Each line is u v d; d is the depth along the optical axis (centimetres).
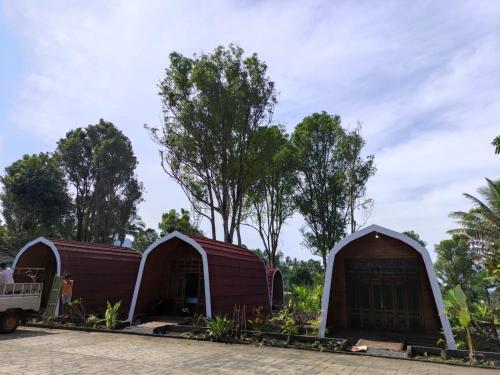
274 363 862
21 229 4356
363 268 1360
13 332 1210
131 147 4762
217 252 1515
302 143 3594
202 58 2486
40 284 1305
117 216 4628
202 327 1266
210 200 2630
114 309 1371
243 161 2502
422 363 931
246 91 2425
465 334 1188
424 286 1268
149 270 1557
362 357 981
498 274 1670
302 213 3600
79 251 1744
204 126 2411
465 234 2558
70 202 4588
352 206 3544
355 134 3506
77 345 1013
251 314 1617
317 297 1767
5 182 4228
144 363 816
